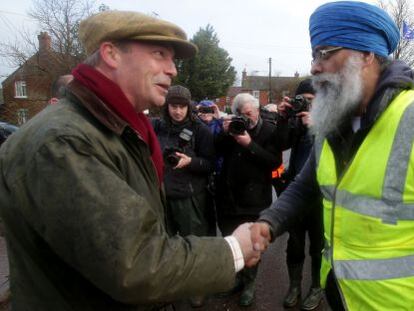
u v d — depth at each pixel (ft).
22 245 3.85
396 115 4.48
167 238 3.74
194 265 3.70
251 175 10.32
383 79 4.75
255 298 11.11
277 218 6.15
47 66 70.59
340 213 4.98
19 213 3.68
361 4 4.82
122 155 4.04
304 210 6.42
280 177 11.34
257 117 10.53
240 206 10.51
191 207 10.29
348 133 5.20
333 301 5.48
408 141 4.33
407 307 4.53
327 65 5.02
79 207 3.34
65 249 3.43
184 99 10.25
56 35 68.44
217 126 11.52
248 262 4.31
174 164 9.84
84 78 4.12
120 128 4.02
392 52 5.20
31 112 74.49
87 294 3.90
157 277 3.46
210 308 10.64
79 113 3.91
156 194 4.54
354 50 4.85
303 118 9.94
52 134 3.52
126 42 4.17
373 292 4.66
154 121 10.94
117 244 3.32
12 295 4.16
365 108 5.01
